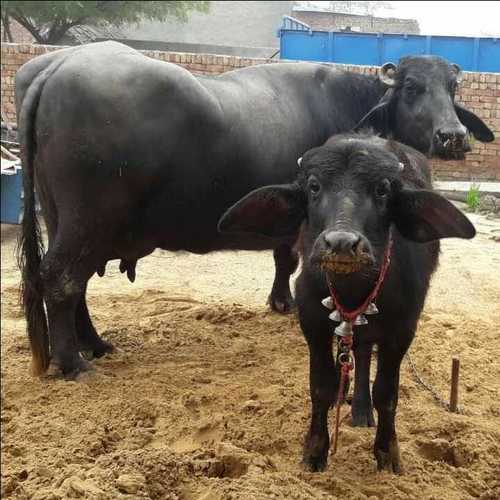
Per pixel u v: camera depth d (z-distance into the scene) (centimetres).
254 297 379
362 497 183
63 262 257
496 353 296
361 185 175
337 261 158
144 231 274
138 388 252
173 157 264
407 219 183
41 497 178
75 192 255
